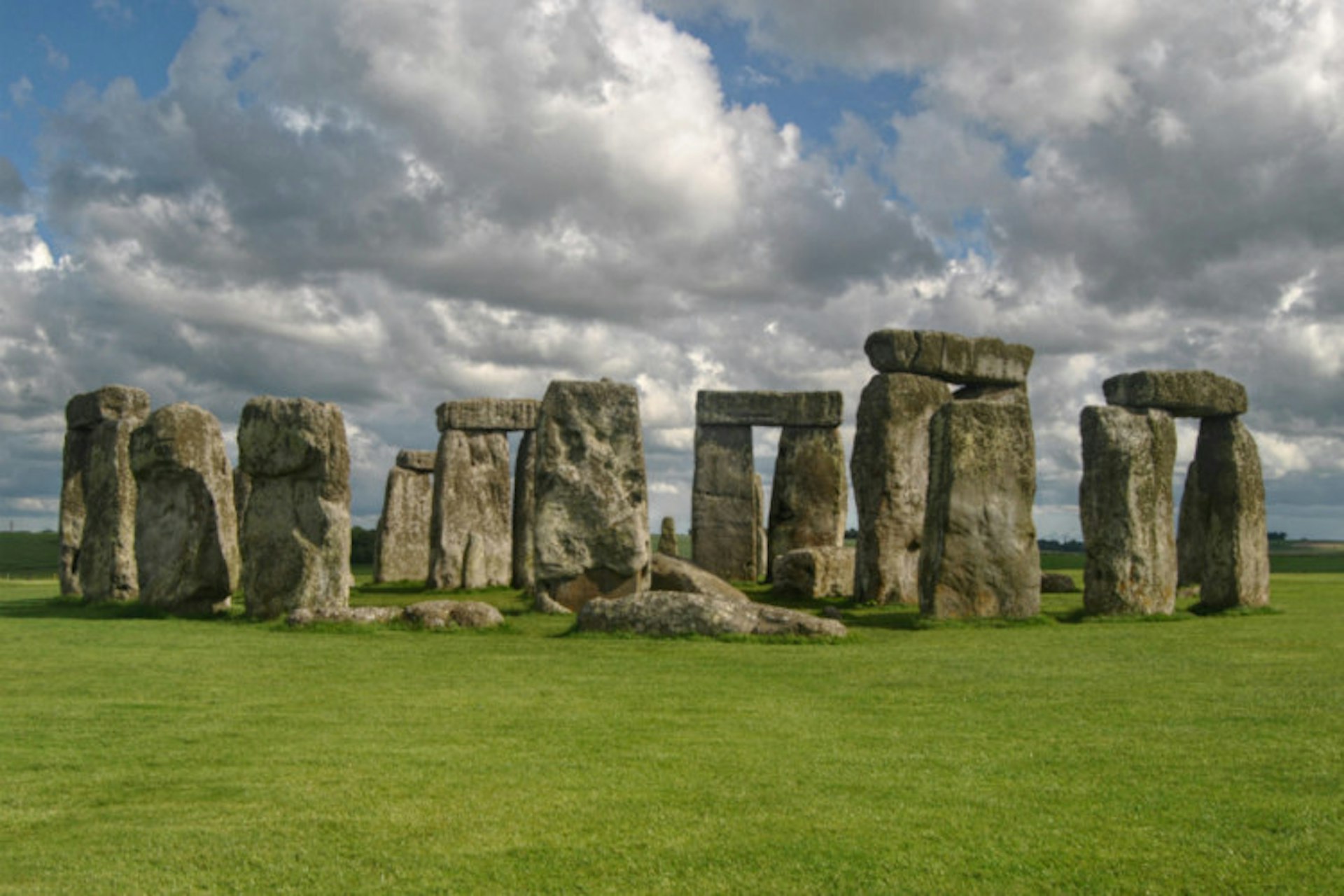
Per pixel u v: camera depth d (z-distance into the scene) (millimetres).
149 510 19984
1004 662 12680
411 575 34062
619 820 6398
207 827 6301
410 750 8133
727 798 6844
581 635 15234
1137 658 13023
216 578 19500
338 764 7691
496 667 12188
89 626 16969
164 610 19453
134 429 20766
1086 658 13031
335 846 5984
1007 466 17844
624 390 20516
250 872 5613
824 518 30703
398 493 34125
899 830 6211
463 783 7191
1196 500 23672
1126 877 5512
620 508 19984
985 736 8586
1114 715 9422
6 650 13672
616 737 8555
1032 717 9344
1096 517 18844
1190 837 6070
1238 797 6805
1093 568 18812
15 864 5730
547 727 8922
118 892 5367
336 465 18344
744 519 31578
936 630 16672
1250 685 10938
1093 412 19031
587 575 19844
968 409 17766
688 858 5789
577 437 20250
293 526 18219
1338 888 5348
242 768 7602
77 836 6160
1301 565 47156
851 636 14828
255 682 11203
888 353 22766
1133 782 7184
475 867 5676
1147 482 18781
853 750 8125
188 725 9008
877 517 22453
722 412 31625
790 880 5488
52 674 11727
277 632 15859
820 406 31031
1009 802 6738
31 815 6539
